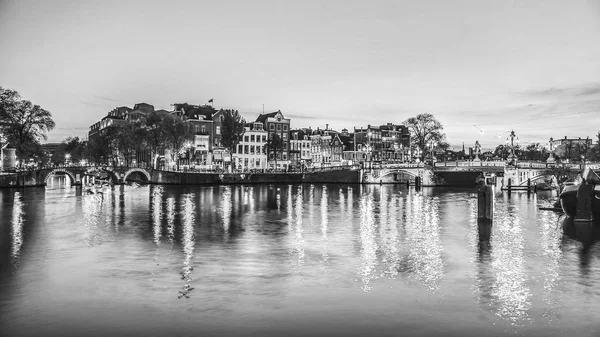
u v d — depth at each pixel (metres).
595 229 33.75
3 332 14.01
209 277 19.89
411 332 13.97
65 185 94.38
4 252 25.25
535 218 40.38
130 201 56.47
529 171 79.06
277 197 65.19
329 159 151.00
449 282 19.22
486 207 37.09
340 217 41.81
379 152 150.88
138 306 16.14
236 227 35.19
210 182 96.94
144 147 100.69
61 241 28.72
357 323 14.62
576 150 132.50
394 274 20.53
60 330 14.16
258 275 20.27
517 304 16.47
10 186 79.75
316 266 22.03
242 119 105.94
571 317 15.23
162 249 26.27
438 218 40.91
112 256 24.25
